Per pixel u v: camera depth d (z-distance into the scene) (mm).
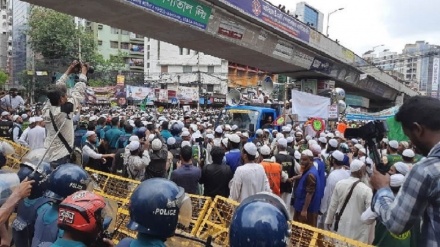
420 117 1957
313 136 12938
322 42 24250
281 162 7289
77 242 2068
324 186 6738
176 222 2104
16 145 8703
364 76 30531
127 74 55750
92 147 7934
